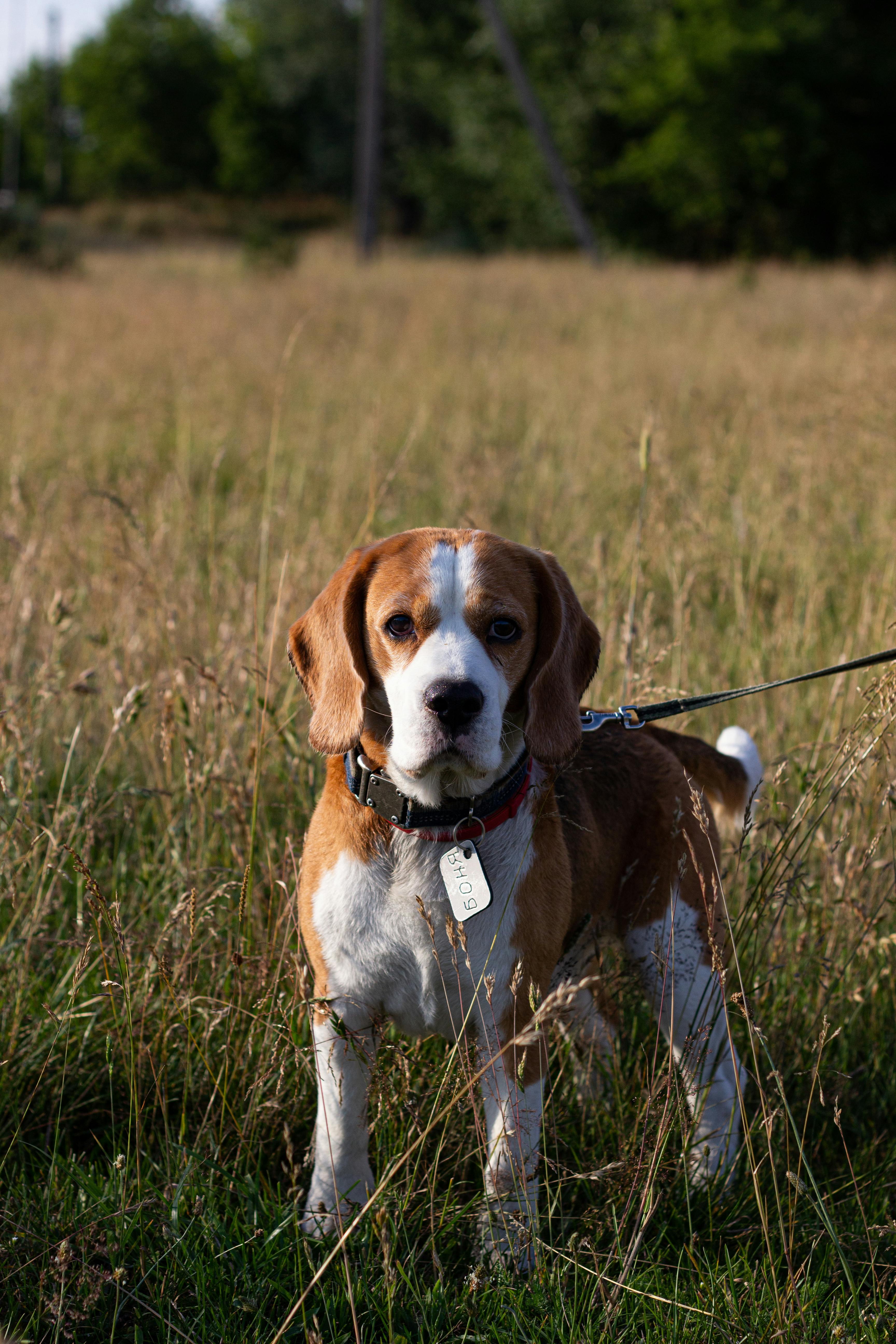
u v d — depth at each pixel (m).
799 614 4.87
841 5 31.20
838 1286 2.49
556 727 2.52
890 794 2.95
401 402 9.13
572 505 6.25
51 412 8.12
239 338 12.09
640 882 3.02
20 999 2.99
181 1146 2.60
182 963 2.86
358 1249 2.51
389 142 48.06
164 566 4.69
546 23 32.62
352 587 2.53
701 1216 2.73
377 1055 2.67
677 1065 2.69
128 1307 2.35
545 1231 2.63
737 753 3.44
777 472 6.36
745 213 32.09
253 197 62.75
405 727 2.30
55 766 4.00
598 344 12.88
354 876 2.50
